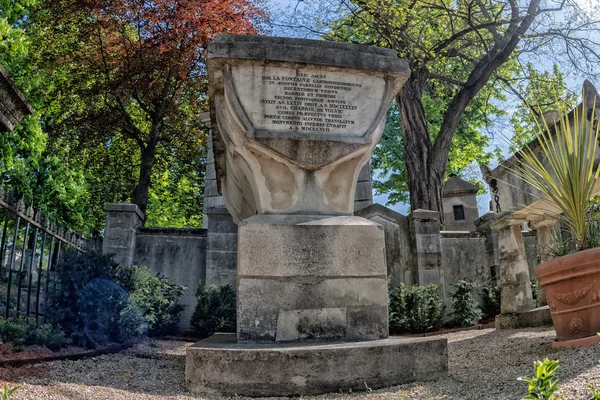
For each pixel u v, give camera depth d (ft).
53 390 13.38
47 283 23.45
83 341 21.04
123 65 59.93
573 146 17.75
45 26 63.52
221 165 25.16
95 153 73.77
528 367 14.70
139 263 39.83
